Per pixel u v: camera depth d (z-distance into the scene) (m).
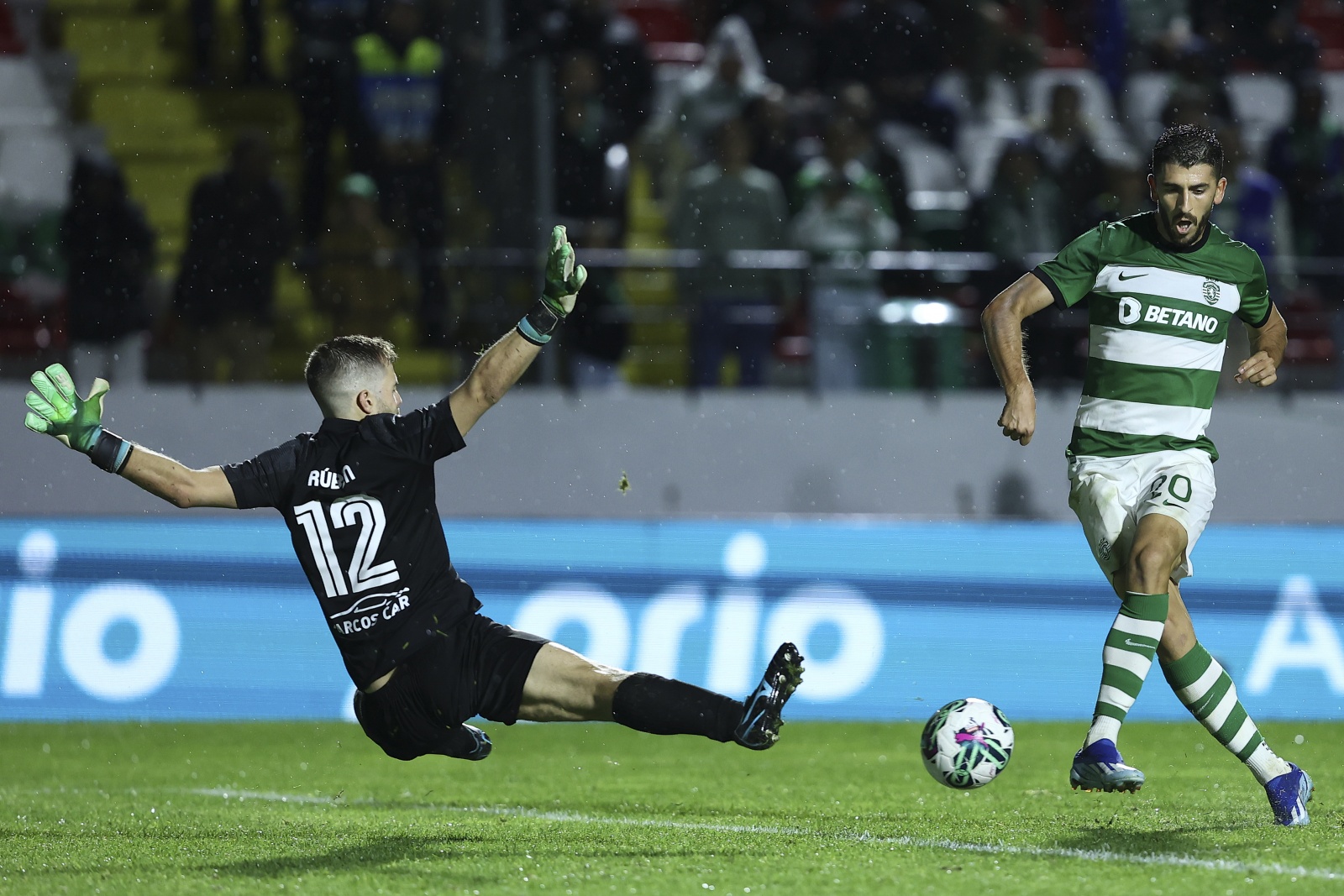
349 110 39.22
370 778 21.69
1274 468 35.25
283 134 43.69
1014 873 12.01
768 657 30.84
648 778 21.67
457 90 39.62
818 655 30.86
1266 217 41.22
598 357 36.59
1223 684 15.03
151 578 29.59
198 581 29.73
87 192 36.31
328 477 13.64
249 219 36.47
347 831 15.38
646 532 30.95
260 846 14.22
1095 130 46.38
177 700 29.42
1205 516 15.22
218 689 29.53
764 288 37.78
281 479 13.68
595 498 33.72
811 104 44.72
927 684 30.94
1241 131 43.00
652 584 30.86
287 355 37.06
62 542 29.39
